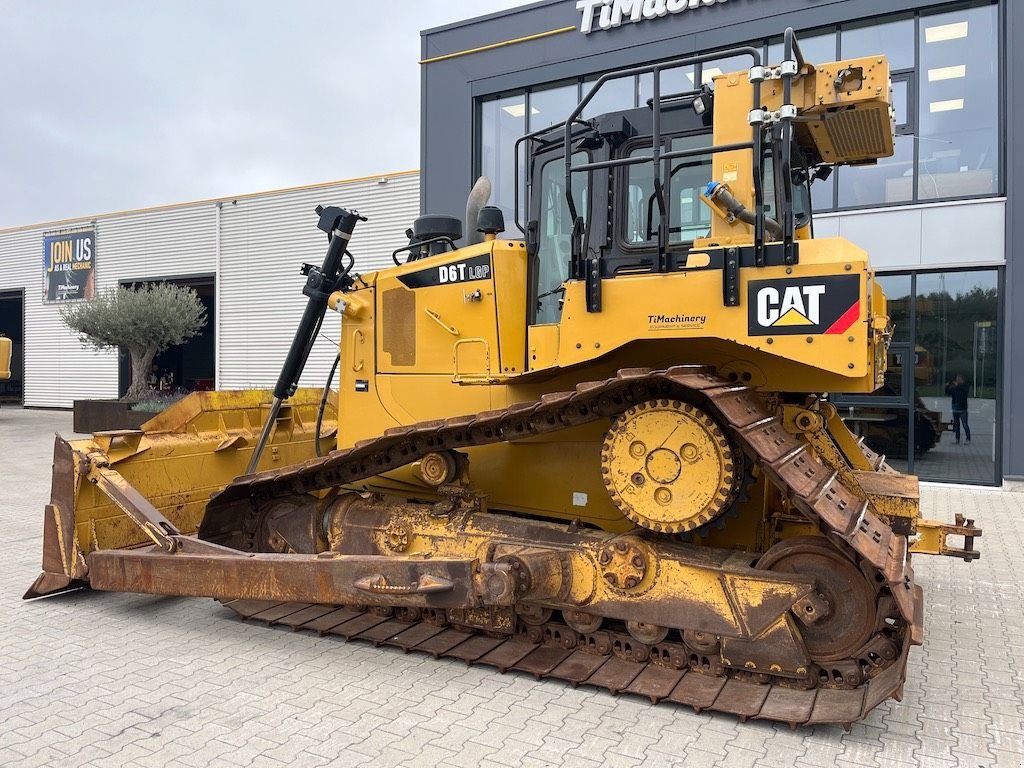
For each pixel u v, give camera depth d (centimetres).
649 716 355
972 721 358
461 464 450
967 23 996
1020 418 975
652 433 363
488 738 335
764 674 370
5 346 2030
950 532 477
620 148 427
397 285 489
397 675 404
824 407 502
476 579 377
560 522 447
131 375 2261
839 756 322
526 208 476
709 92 407
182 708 366
